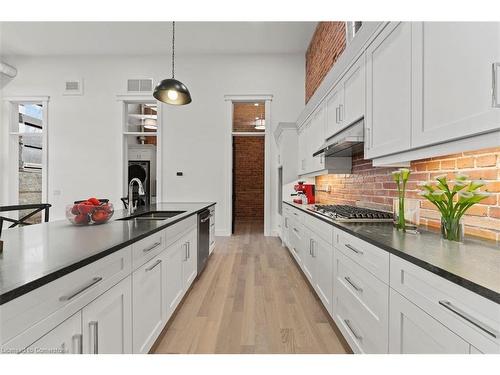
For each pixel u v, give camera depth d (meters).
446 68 1.14
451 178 1.55
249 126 6.23
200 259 2.98
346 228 1.66
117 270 1.20
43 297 0.79
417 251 1.09
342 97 2.46
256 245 4.66
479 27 0.98
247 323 2.03
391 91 1.59
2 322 0.67
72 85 5.63
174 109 5.57
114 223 1.85
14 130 5.77
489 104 0.94
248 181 8.15
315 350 1.70
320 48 4.38
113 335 1.17
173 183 5.58
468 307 0.76
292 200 4.68
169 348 1.72
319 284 2.29
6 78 5.64
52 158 5.66
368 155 1.89
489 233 1.32
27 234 1.44
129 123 6.23
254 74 5.54
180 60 5.57
